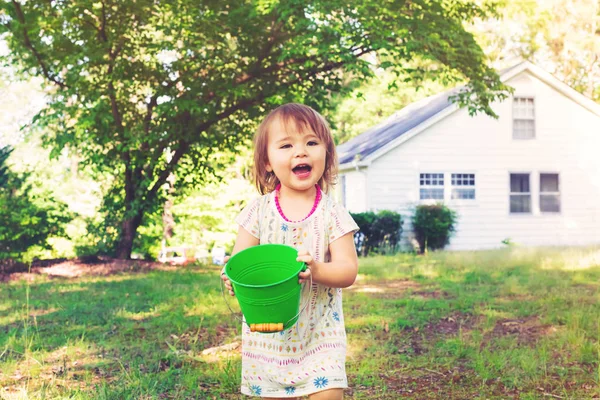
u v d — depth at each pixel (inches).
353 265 95.8
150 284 345.4
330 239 100.2
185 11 440.1
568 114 774.5
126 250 518.3
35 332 200.1
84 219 582.9
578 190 779.4
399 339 192.4
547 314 223.8
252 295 84.9
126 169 504.1
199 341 188.2
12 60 475.2
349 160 773.3
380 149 711.7
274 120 98.7
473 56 487.8
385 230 682.8
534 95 764.6
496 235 751.7
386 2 459.5
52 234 525.3
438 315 232.1
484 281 339.6
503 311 238.1
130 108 505.4
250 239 103.8
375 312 237.3
